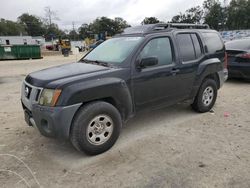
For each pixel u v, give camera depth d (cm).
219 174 351
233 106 645
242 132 484
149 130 499
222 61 623
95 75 405
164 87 495
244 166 369
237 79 1003
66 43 4341
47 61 2445
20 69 1667
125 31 558
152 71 470
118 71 428
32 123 410
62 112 367
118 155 408
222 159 389
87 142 393
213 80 597
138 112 472
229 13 9644
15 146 445
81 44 7375
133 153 412
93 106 391
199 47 567
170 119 555
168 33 512
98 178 350
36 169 375
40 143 455
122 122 445
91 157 404
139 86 455
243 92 793
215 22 9731
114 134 421
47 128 382
